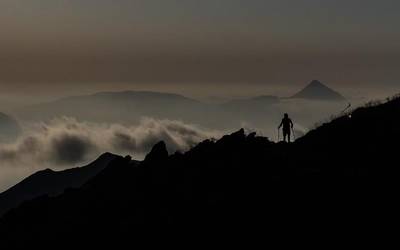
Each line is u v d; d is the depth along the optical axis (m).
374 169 37.28
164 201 46.25
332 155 43.59
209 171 48.50
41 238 52.16
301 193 37.22
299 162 44.22
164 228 40.75
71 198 60.84
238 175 45.50
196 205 42.22
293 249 31.52
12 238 55.81
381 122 47.75
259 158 48.50
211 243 36.00
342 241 30.39
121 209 49.66
